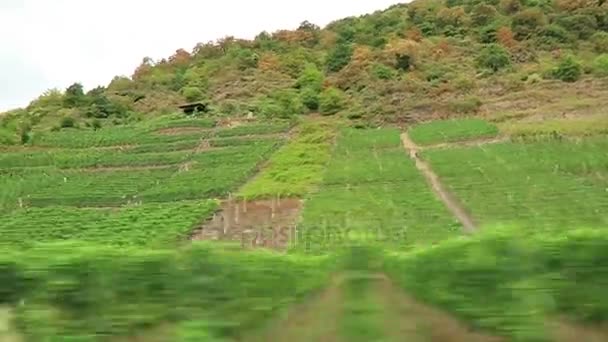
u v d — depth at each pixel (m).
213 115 91.12
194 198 52.84
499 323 7.01
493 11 114.75
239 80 110.75
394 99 83.56
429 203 40.03
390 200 41.84
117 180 63.47
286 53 121.50
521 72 86.19
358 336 7.29
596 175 44.41
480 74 89.19
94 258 7.84
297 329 7.57
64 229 42.06
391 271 7.77
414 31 114.44
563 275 7.25
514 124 66.25
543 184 42.31
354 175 52.50
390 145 66.00
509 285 7.13
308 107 88.81
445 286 7.38
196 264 7.87
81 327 7.60
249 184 55.38
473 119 71.94
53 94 113.75
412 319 7.34
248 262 7.97
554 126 61.50
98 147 81.88
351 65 99.69
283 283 7.95
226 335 7.49
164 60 137.12
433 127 70.50
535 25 104.00
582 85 76.81
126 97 112.38
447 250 7.50
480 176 47.38
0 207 54.47
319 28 136.12
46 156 75.88
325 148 67.00
